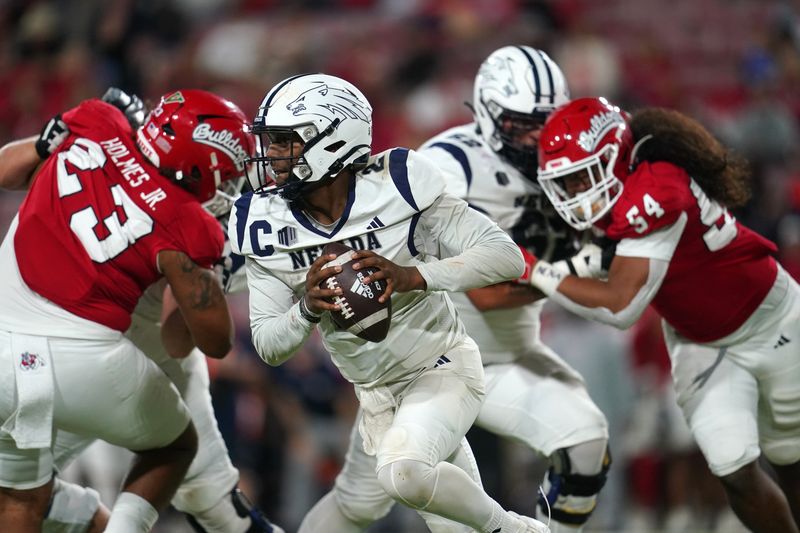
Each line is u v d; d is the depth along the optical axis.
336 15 41.72
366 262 11.55
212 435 15.62
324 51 39.81
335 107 11.87
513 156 15.12
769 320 14.91
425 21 40.31
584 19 40.59
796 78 36.88
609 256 14.73
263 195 12.24
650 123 14.83
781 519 14.73
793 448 15.43
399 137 35.38
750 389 14.98
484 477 24.72
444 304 12.80
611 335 25.69
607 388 25.47
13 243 13.41
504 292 14.86
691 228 14.36
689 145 14.62
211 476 15.47
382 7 42.12
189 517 15.77
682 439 25.12
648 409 25.56
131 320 14.00
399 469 11.85
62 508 14.77
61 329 13.17
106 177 13.39
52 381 13.13
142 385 13.61
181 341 14.68
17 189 14.57
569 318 25.97
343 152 11.87
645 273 14.05
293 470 25.12
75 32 37.69
